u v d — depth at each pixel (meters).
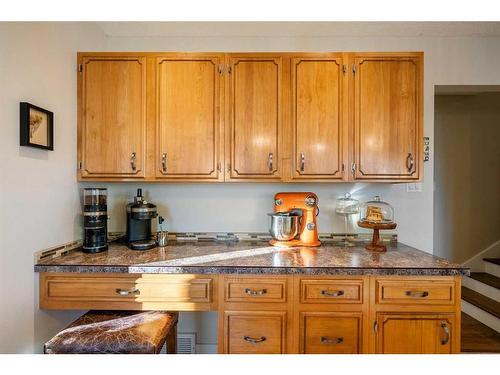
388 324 1.55
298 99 1.89
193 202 2.25
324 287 1.56
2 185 1.32
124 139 1.90
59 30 1.72
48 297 1.58
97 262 1.63
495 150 3.39
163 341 1.38
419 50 2.24
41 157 1.58
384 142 1.89
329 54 1.89
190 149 1.90
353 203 2.21
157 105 1.90
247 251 1.92
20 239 1.44
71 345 1.28
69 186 1.83
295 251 1.92
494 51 2.23
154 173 1.91
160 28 2.15
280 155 1.90
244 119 1.90
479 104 3.39
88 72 1.89
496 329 2.49
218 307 1.58
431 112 2.23
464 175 3.40
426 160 2.23
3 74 1.32
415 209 2.24
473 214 3.40
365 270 1.54
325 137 1.90
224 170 1.91
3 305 1.33
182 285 1.58
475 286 3.02
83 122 1.90
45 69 1.60
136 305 1.59
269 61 1.89
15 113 1.39
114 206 2.22
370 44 2.25
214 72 1.89
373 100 1.89
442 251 3.40
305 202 2.04
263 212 2.25
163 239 2.06
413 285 1.54
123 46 2.26
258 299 1.57
